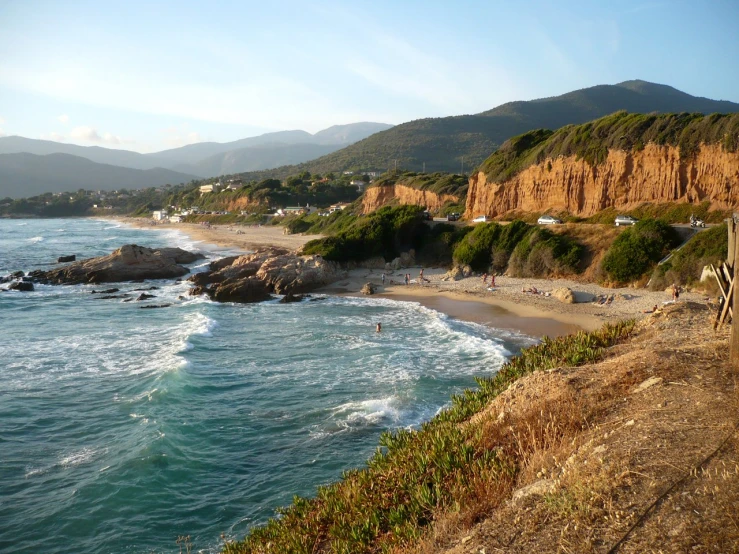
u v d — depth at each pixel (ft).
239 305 144.77
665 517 17.80
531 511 20.92
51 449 61.36
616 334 45.55
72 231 504.43
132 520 48.75
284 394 75.46
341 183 600.80
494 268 169.78
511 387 34.83
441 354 92.27
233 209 568.00
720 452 20.31
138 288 174.09
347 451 59.31
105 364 90.38
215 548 44.78
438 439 31.53
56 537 46.83
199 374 84.02
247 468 56.80
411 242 204.33
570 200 183.83
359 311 133.18
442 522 23.12
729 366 28.68
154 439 61.77
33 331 114.62
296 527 31.04
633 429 24.21
